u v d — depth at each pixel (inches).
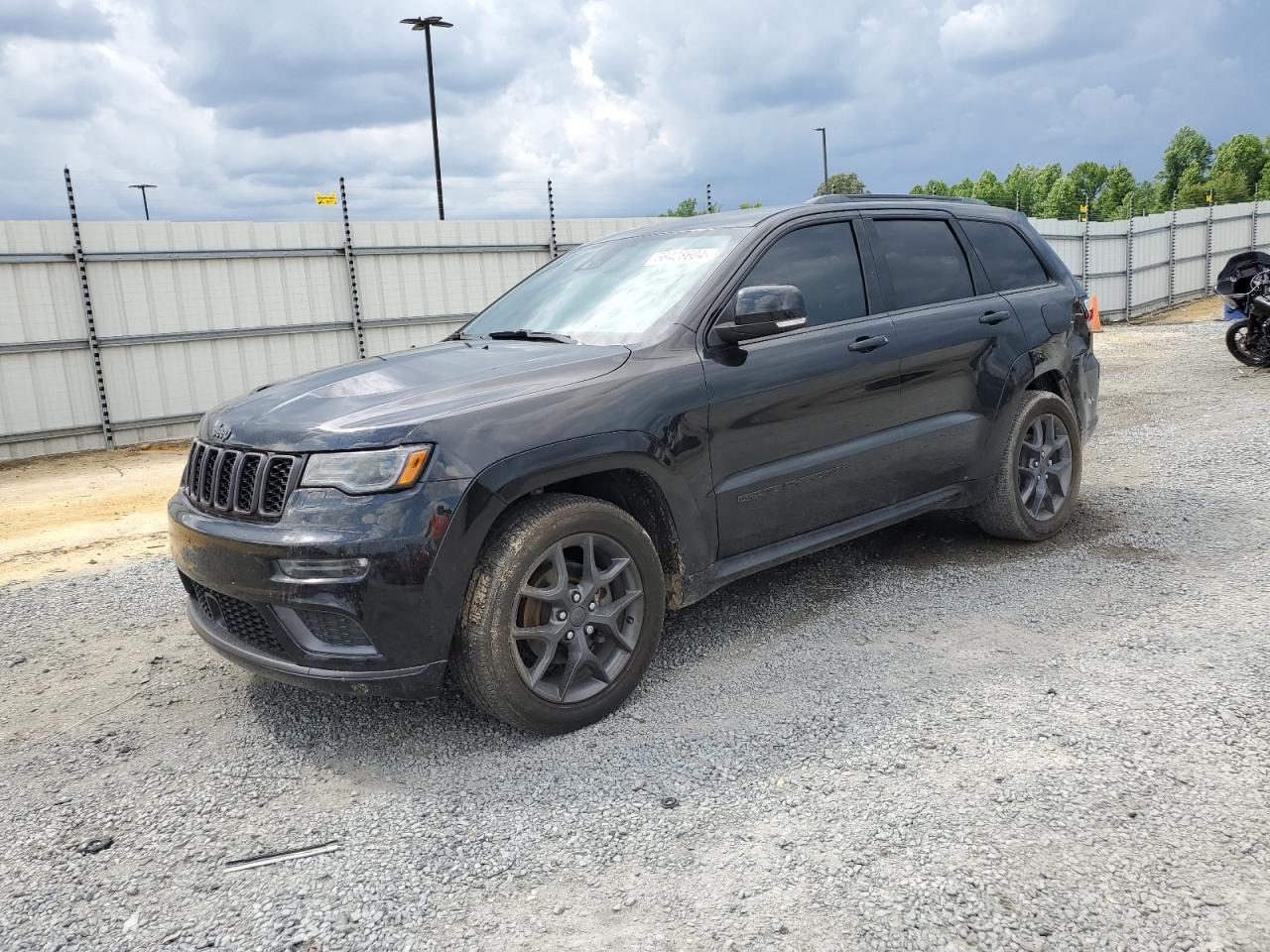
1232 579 167.3
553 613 124.5
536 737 126.3
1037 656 140.6
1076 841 94.2
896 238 177.8
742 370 143.9
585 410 126.4
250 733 133.6
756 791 108.2
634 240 175.6
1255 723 115.7
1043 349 193.5
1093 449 296.0
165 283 506.3
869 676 137.8
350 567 111.4
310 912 91.4
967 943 80.7
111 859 103.1
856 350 158.9
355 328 563.5
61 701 149.6
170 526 136.1
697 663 147.4
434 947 85.3
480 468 116.1
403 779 117.3
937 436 173.6
